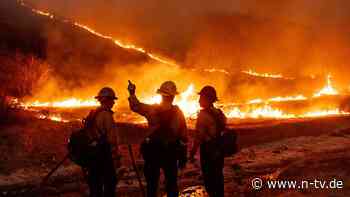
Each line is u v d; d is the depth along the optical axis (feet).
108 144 20.17
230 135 20.22
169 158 20.27
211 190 20.34
